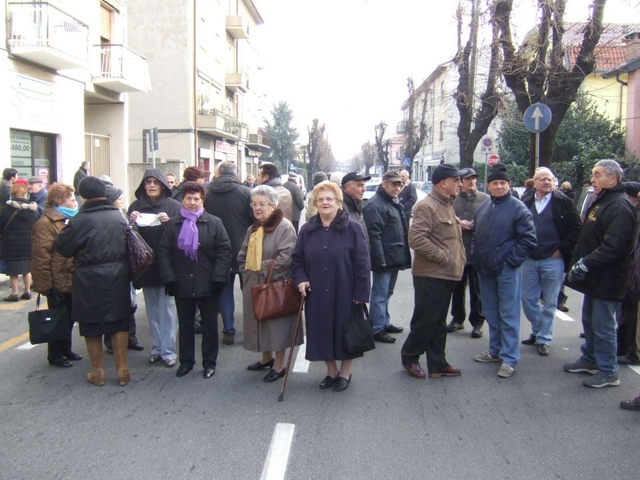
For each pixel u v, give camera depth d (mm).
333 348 5199
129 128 28000
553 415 4836
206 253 5547
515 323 5840
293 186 9656
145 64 19797
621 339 6480
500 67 13828
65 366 5969
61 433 4363
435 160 47500
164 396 5172
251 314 5527
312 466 3871
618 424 4660
